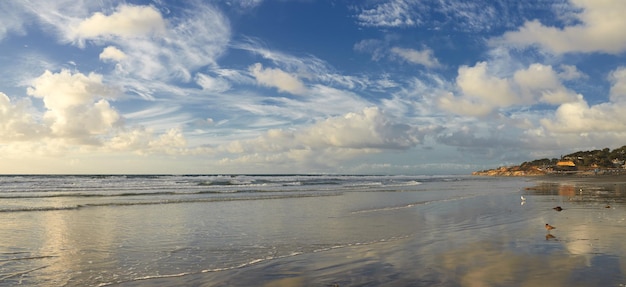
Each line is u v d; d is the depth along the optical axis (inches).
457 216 660.7
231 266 331.9
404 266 314.5
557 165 6569.9
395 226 558.3
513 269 293.3
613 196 1056.8
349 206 859.4
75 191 1348.4
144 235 487.5
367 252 378.9
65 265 339.0
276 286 271.7
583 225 501.7
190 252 390.0
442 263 319.9
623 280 260.1
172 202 952.3
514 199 999.6
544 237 420.5
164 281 290.2
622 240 393.4
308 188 1664.6
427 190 1519.4
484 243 401.7
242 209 797.2
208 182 2139.5
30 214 697.6
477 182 2655.0
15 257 367.6
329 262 339.3
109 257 368.5
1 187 1565.0
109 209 789.9
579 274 274.8
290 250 396.5
